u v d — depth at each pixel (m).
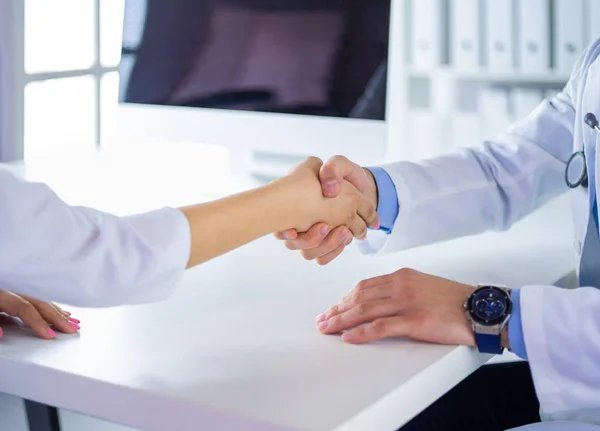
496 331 0.97
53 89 2.06
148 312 1.03
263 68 1.66
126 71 1.78
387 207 1.32
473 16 2.39
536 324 0.97
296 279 1.17
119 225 0.86
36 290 0.84
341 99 1.61
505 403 1.24
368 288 1.02
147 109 1.76
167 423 0.81
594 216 1.15
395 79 2.52
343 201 1.21
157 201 1.54
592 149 1.17
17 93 1.94
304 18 1.62
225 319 1.01
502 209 1.40
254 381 0.83
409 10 2.49
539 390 0.98
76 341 0.93
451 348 0.95
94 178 1.75
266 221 1.04
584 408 0.97
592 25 2.26
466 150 1.44
